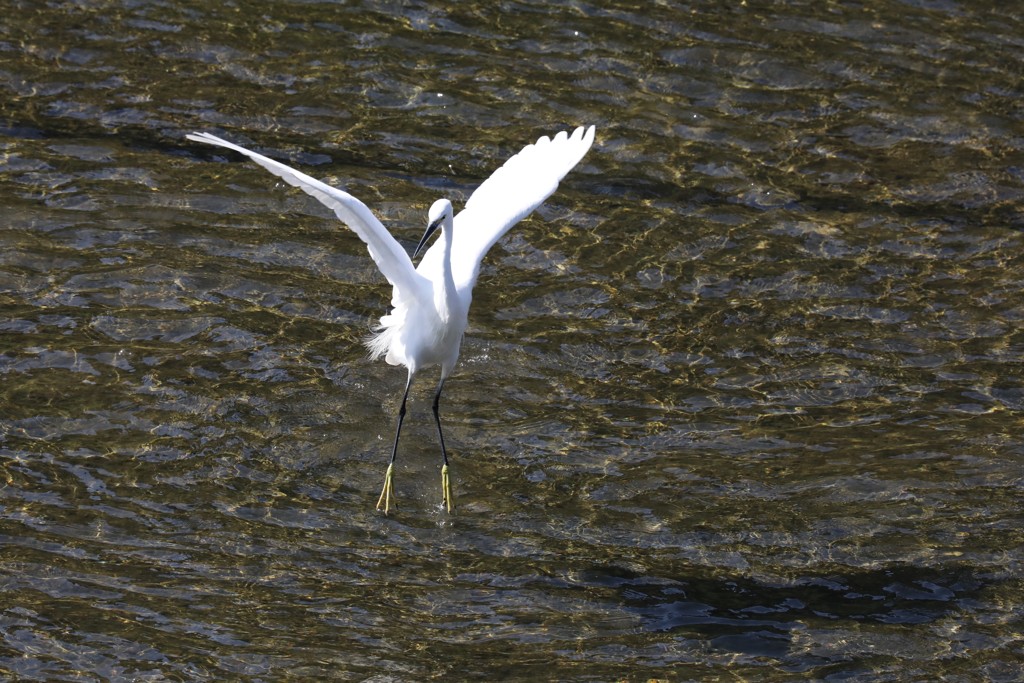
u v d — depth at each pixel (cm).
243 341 1307
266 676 935
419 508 1129
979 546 1107
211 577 1029
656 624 1017
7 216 1449
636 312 1402
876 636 1013
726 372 1321
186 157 1600
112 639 959
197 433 1184
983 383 1316
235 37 1838
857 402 1286
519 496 1151
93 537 1057
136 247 1428
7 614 974
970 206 1616
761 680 959
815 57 1867
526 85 1777
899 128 1745
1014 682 970
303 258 1445
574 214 1566
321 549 1070
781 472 1186
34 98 1678
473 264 1166
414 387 1280
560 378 1303
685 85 1800
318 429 1209
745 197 1608
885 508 1145
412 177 1595
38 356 1255
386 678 944
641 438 1227
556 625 1010
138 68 1755
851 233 1551
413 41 1855
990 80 1845
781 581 1066
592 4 1966
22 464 1127
